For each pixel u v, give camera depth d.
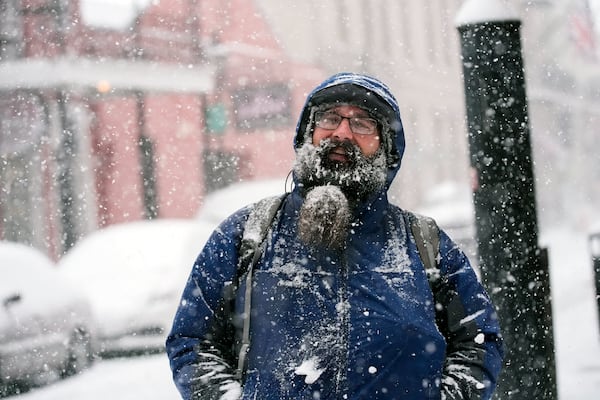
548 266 10.60
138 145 53.22
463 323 6.22
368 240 6.12
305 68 60.28
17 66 46.44
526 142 10.41
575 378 15.55
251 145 57.25
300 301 5.95
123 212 52.22
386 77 68.88
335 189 5.99
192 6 54.75
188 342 6.14
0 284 20.08
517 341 10.27
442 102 77.69
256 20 57.91
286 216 6.21
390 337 5.89
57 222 47.75
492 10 10.31
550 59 83.00
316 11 62.53
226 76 56.66
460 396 5.99
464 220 43.88
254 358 5.95
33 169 47.22
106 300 24.11
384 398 5.86
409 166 69.88
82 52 48.50
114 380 20.20
